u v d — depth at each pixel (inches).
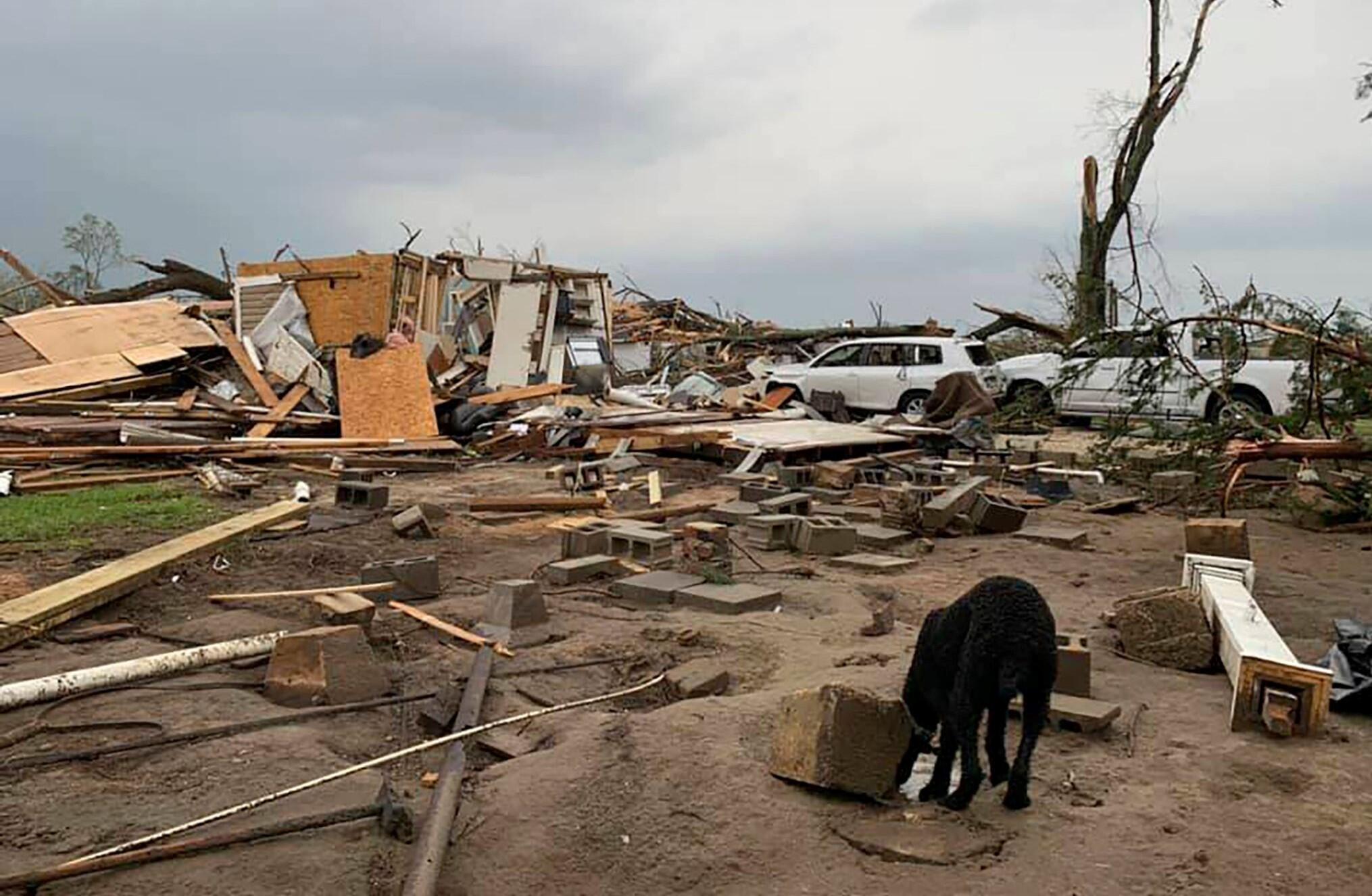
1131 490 597.0
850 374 962.7
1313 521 484.1
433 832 158.1
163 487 515.2
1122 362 820.6
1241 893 148.8
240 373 800.3
